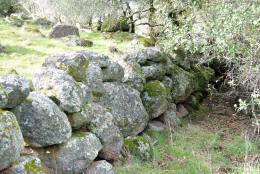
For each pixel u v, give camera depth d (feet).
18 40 29.78
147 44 24.30
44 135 9.64
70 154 10.57
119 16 40.60
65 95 11.23
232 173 13.64
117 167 13.11
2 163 7.39
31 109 9.41
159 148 16.93
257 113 24.43
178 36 18.42
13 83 8.92
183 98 23.66
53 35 34.99
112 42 38.78
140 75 18.34
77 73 13.39
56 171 10.13
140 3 36.47
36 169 8.57
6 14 59.06
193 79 25.59
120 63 18.66
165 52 22.21
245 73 17.88
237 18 15.62
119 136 13.53
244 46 17.24
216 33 16.29
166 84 21.71
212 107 27.30
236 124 23.06
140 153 14.80
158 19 27.48
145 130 18.06
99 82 14.43
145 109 18.17
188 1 19.62
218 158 16.38
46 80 11.64
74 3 51.75
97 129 12.59
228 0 17.66
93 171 11.49
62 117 10.34
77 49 29.09
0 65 18.93
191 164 14.80
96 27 60.18
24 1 70.13
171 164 14.87
